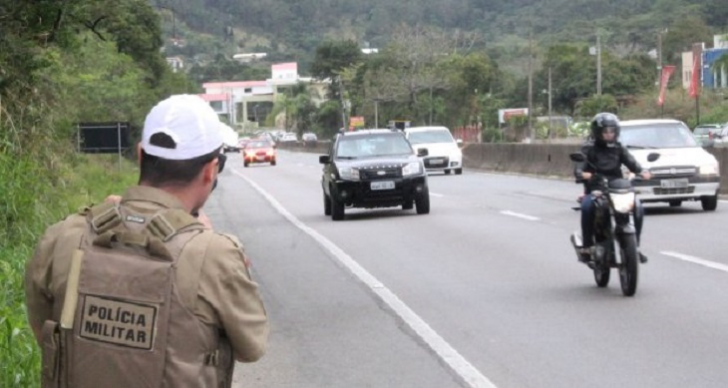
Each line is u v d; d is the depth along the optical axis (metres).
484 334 11.99
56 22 21.66
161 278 3.99
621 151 14.59
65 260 4.14
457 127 100.44
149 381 3.96
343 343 11.87
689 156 24.73
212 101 186.00
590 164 14.66
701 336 11.40
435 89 107.00
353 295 15.00
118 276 4.02
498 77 114.25
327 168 27.73
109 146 45.19
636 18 135.25
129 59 62.72
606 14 149.38
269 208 32.81
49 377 4.12
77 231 4.21
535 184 39.75
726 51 103.62
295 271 17.67
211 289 4.03
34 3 21.00
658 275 15.55
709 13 132.25
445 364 10.66
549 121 86.88
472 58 107.81
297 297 15.02
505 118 98.75
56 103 25.12
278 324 13.08
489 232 22.25
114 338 3.99
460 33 131.00
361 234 22.92
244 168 69.94
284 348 11.72
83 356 4.02
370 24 183.88
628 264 13.72
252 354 4.17
